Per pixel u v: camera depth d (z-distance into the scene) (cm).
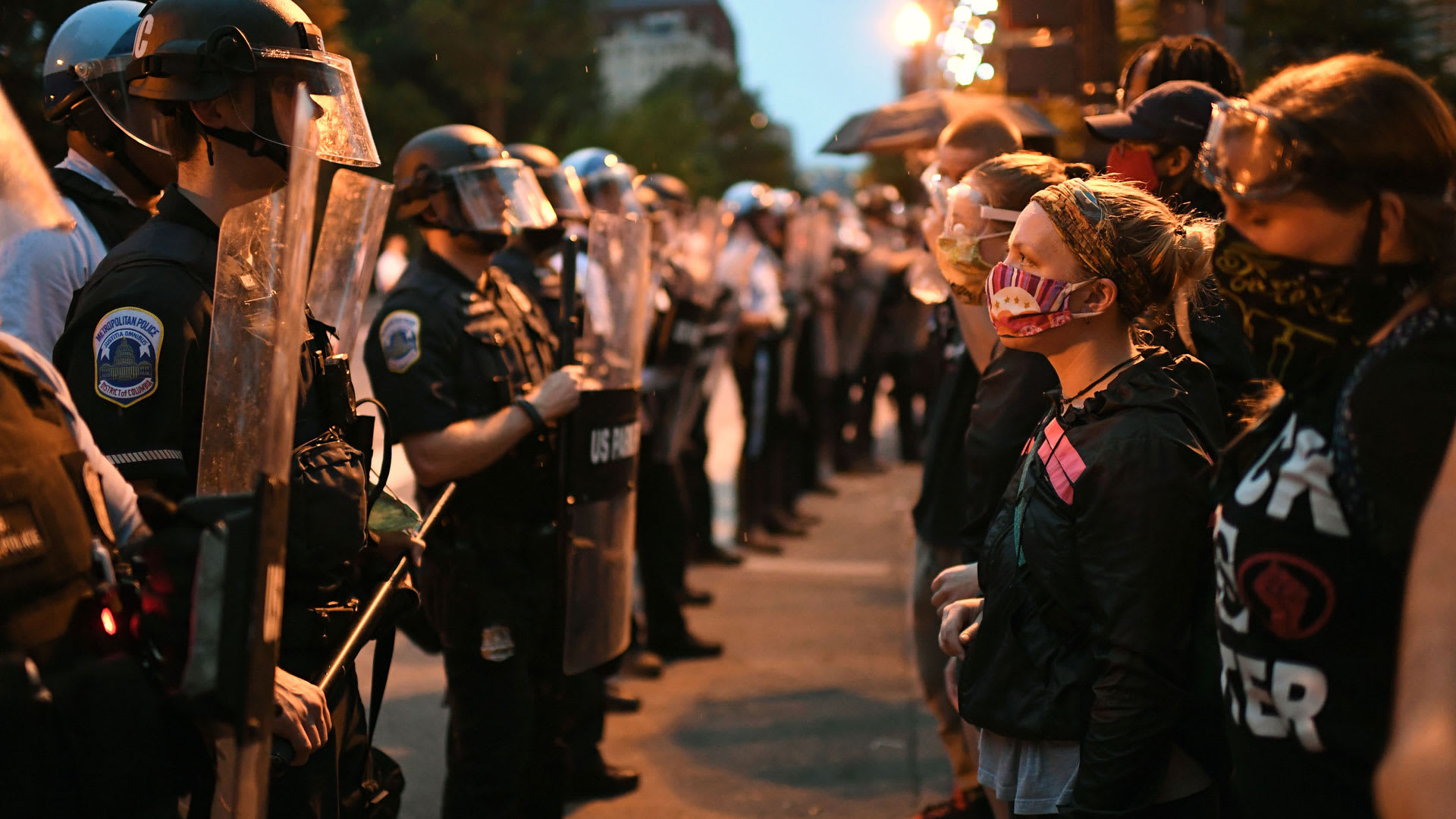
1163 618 166
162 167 239
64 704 121
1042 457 181
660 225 542
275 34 187
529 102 3850
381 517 213
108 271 180
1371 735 120
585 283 285
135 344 172
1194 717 171
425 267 279
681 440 492
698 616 561
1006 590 183
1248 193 121
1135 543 166
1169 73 294
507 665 269
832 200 898
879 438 1202
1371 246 118
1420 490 111
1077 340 183
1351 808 123
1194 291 195
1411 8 431
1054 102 502
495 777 268
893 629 539
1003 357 233
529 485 272
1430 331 114
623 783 360
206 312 178
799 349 812
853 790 361
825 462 958
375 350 268
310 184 142
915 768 379
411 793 354
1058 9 439
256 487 135
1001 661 183
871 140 440
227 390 176
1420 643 93
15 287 223
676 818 341
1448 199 116
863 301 920
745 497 699
